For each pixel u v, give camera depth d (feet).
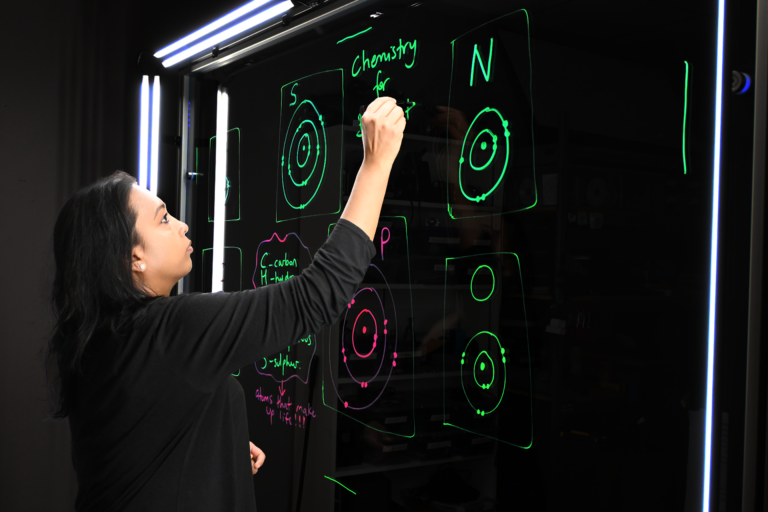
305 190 5.80
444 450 4.37
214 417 3.11
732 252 2.86
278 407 6.20
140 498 2.85
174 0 8.57
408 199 4.75
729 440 2.85
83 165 8.32
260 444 6.48
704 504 2.90
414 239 4.68
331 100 5.49
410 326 4.70
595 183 3.41
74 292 2.92
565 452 3.55
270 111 6.23
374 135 3.03
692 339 2.98
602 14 3.38
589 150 3.44
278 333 2.78
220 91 6.87
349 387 5.25
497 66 3.97
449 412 4.33
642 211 3.19
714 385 2.87
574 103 3.51
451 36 4.30
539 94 3.72
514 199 3.88
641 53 3.20
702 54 2.96
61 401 3.14
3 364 7.79
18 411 7.86
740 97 2.85
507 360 3.91
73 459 3.16
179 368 2.77
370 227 3.03
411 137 4.71
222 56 6.52
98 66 8.38
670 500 3.05
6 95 7.82
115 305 2.94
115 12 8.46
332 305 2.87
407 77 4.70
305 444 5.74
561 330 3.58
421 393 4.56
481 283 4.11
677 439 3.03
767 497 2.76
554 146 3.62
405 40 4.70
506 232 3.93
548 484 3.63
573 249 3.52
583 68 3.46
